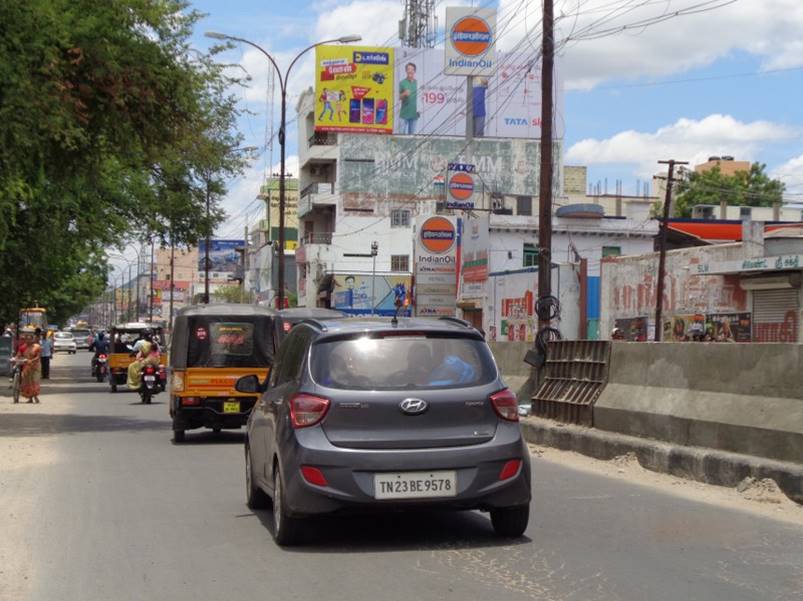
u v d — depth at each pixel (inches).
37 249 1250.0
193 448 657.6
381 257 2802.7
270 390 369.1
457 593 256.1
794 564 289.1
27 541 340.2
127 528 361.1
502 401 313.6
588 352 610.9
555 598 250.5
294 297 3102.9
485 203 2252.7
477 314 1943.9
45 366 1784.0
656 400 514.6
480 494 304.7
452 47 2456.9
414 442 302.8
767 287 1144.2
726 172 4069.9
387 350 315.3
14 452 627.5
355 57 2768.2
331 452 298.8
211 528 358.0
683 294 1317.7
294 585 268.4
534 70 2851.9
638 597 251.1
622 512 378.0
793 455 403.5
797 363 418.0
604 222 1927.9
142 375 1131.9
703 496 417.7
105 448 656.4
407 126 2802.7
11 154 755.4
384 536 333.1
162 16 860.6
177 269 5511.8
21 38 742.5
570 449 577.9
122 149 842.8
